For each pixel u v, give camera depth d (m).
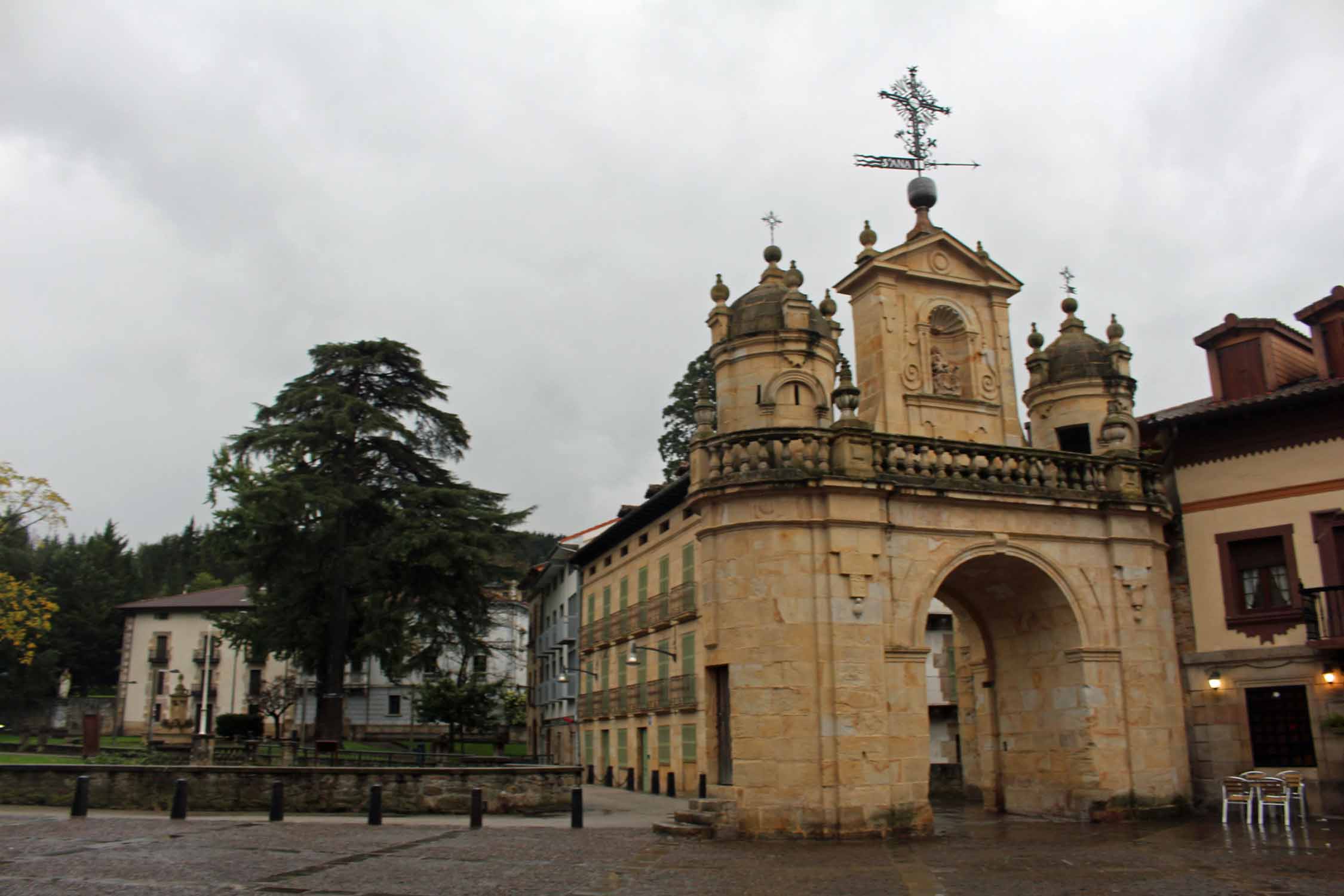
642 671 38.03
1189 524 23.11
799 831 17.92
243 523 34.03
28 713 65.50
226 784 21.88
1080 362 24.75
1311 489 21.45
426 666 35.16
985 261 24.25
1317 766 20.42
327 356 37.28
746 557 19.12
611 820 22.20
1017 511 20.75
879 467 19.81
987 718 23.09
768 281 23.45
